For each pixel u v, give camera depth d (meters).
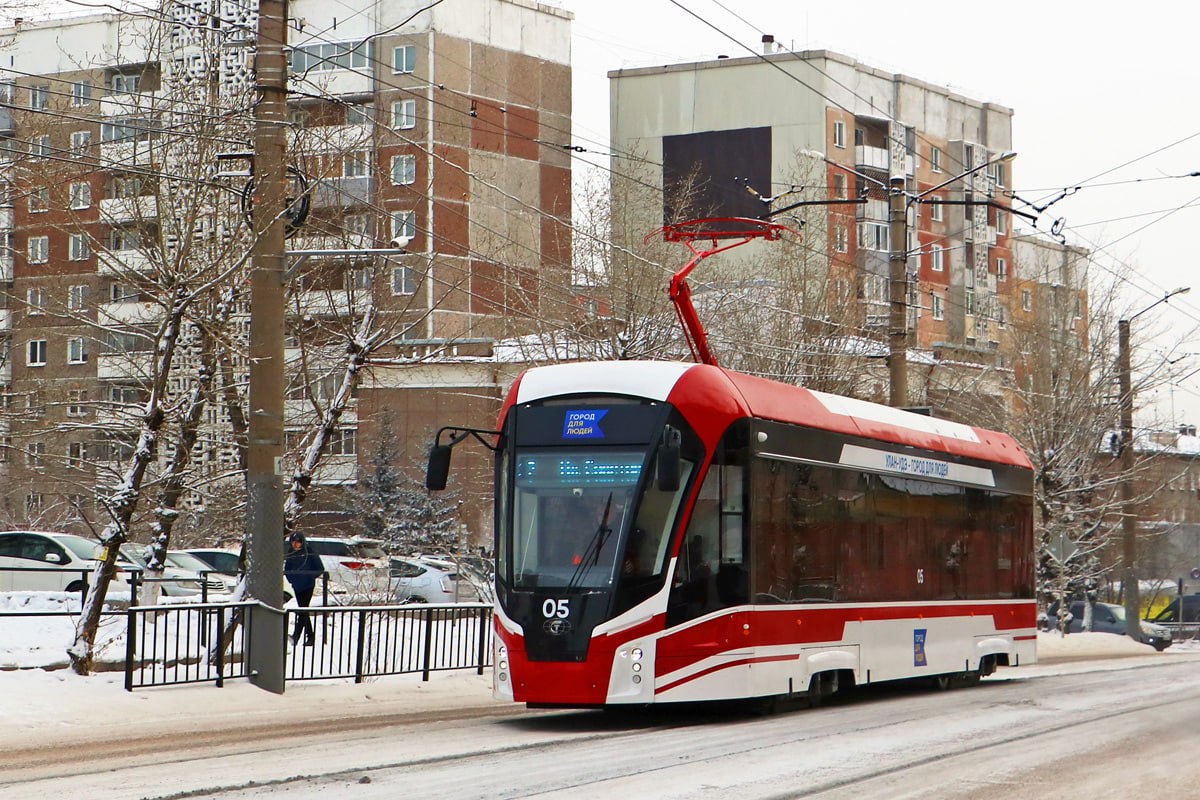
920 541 20.17
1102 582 52.19
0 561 30.66
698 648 15.23
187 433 21.28
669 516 15.24
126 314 28.23
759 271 39.94
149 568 21.50
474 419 52.94
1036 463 42.12
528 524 15.48
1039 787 11.17
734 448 16.02
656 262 35.16
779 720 16.17
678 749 13.12
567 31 65.88
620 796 10.16
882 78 73.25
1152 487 47.97
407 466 53.09
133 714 15.68
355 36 60.78
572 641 14.91
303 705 17.36
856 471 18.61
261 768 11.55
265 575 17.95
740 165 70.69
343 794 10.16
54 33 51.50
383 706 17.70
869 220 69.31
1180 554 62.25
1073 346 43.81
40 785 10.62
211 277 20.22
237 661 19.38
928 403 44.72
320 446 23.64
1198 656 36.72
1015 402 44.75
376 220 26.05
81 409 26.36
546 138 64.94
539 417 15.83
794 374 36.91
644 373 15.74
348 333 24.27
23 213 28.27
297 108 25.62
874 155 71.25
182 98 22.31
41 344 43.62
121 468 23.27
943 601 20.64
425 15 60.47
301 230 24.36
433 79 60.34
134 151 21.22
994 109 79.44
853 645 18.14
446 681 20.72
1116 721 16.45
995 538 22.61
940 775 11.70
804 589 17.11
